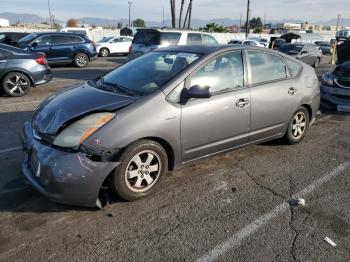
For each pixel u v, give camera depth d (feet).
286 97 16.81
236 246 10.38
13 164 15.30
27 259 9.62
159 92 12.59
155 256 9.88
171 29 41.60
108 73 15.81
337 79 26.14
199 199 12.89
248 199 13.00
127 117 11.66
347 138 20.38
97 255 9.86
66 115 11.78
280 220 11.71
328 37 173.17
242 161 16.37
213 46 15.16
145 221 11.46
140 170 12.25
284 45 69.10
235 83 14.78
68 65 58.54
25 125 13.39
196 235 10.84
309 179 14.75
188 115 12.96
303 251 10.21
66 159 10.86
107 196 12.09
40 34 52.54
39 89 34.17
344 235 10.99
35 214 11.66
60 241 10.38
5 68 29.50
